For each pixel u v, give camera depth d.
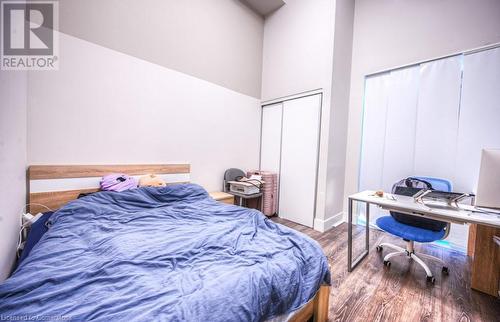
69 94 1.89
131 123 2.27
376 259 2.06
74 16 1.90
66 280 0.80
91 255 1.04
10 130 1.26
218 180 3.16
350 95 3.16
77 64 1.92
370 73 2.93
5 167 1.16
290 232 1.36
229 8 3.17
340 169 3.11
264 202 3.27
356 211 3.12
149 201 1.92
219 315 0.66
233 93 3.30
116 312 0.63
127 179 2.10
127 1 2.20
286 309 0.87
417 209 1.53
